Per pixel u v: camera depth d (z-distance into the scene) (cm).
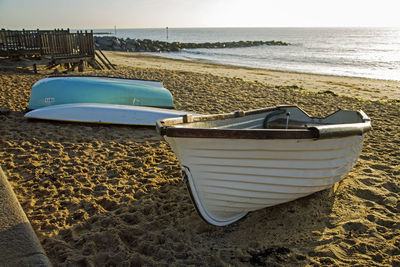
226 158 306
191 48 5584
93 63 1568
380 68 2717
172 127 290
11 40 1492
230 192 325
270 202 346
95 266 282
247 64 2877
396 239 316
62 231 328
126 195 406
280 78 1862
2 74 1222
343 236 323
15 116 719
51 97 720
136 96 761
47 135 605
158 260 293
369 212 368
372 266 279
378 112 934
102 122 670
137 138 625
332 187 428
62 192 408
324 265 282
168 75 1456
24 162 488
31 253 268
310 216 362
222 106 922
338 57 3759
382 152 583
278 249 306
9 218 314
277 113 516
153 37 11756
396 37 10175
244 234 336
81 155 529
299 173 331
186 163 308
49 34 1365
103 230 332
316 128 296
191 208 381
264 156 308
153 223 348
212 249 309
